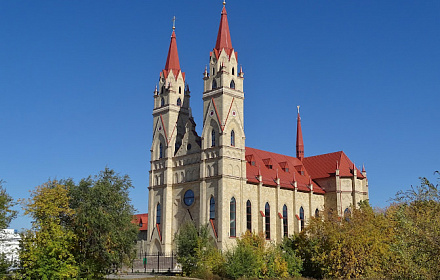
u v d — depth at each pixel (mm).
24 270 51688
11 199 53500
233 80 98750
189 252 80000
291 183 109750
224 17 102625
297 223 106938
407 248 35812
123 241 59719
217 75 97812
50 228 53812
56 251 51719
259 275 73625
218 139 94438
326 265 75125
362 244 72625
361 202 100625
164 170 104062
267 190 102250
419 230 35094
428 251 34562
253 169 102938
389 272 44594
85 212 57844
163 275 81062
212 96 97688
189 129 102250
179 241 81562
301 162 126938
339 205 113688
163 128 106938
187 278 73625
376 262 71500
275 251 78812
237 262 72688
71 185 60938
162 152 106375
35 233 52875
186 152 101500
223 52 98688
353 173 116625
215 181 92938
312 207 112750
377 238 72188
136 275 79812
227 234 90438
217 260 76500
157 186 104812
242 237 84000
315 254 77562
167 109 107000
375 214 84688
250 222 96250
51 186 57000
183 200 99500
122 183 63719
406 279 37281
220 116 95375
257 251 76375
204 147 96500
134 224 63750
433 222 35125
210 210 93125
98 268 57062
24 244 51719
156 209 104125
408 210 37281
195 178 97875
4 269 51156
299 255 81812
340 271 73750
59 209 55375
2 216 51688
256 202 98750
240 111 98312
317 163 123188
